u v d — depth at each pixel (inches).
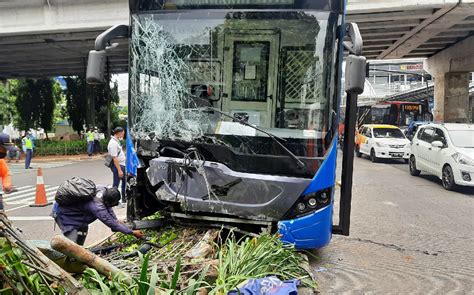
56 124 1706.4
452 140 493.4
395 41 888.3
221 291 129.2
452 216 347.9
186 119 195.8
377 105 1229.1
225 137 188.7
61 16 704.4
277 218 181.5
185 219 195.3
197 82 197.5
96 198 176.2
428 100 1349.7
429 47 1002.7
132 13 204.2
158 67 200.8
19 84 1282.0
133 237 187.9
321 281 199.0
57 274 101.7
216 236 180.9
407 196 439.8
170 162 189.9
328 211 187.5
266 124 191.9
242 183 182.1
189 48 198.4
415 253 247.3
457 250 254.7
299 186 181.3
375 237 281.0
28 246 102.1
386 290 190.4
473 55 882.8
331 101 188.9
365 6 605.3
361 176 603.2
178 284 127.0
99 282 110.7
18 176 623.8
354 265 223.1
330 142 188.2
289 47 192.2
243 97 194.5
